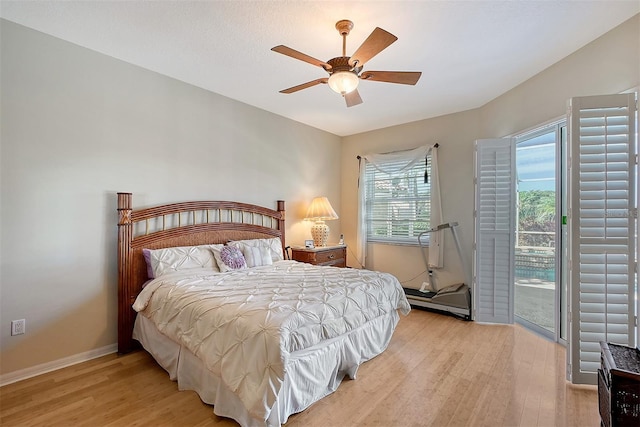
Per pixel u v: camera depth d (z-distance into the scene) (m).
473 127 3.94
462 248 4.02
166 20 2.17
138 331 2.68
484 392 2.10
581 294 2.17
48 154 2.38
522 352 2.72
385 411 1.90
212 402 1.89
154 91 2.99
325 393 2.04
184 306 2.11
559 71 2.71
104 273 2.67
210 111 3.44
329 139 5.07
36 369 2.32
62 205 2.45
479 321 3.49
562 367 2.44
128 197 2.72
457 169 4.07
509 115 3.36
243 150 3.78
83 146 2.56
